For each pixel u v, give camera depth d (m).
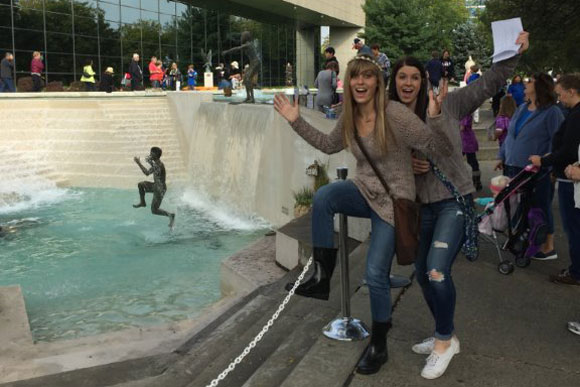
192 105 17.59
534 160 5.21
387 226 3.37
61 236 11.91
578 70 21.39
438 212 3.57
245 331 5.52
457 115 3.51
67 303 8.23
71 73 28.70
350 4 45.56
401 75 3.59
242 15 38.16
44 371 4.96
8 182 15.62
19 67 26.38
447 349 3.59
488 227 5.79
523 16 18.91
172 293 8.59
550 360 3.89
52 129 17.42
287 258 7.61
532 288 5.29
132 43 31.64
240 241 11.45
